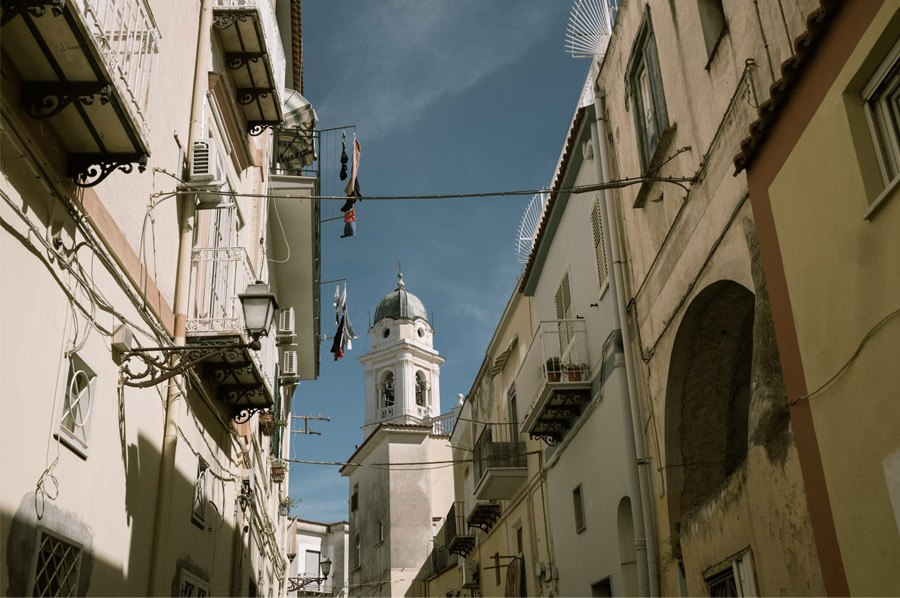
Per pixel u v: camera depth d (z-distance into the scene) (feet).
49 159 19.21
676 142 34.37
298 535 170.40
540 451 61.41
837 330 20.71
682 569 34.65
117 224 23.70
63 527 19.27
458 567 98.48
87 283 21.09
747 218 27.32
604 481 44.55
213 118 35.91
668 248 35.35
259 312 25.35
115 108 18.94
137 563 24.67
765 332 25.75
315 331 73.87
